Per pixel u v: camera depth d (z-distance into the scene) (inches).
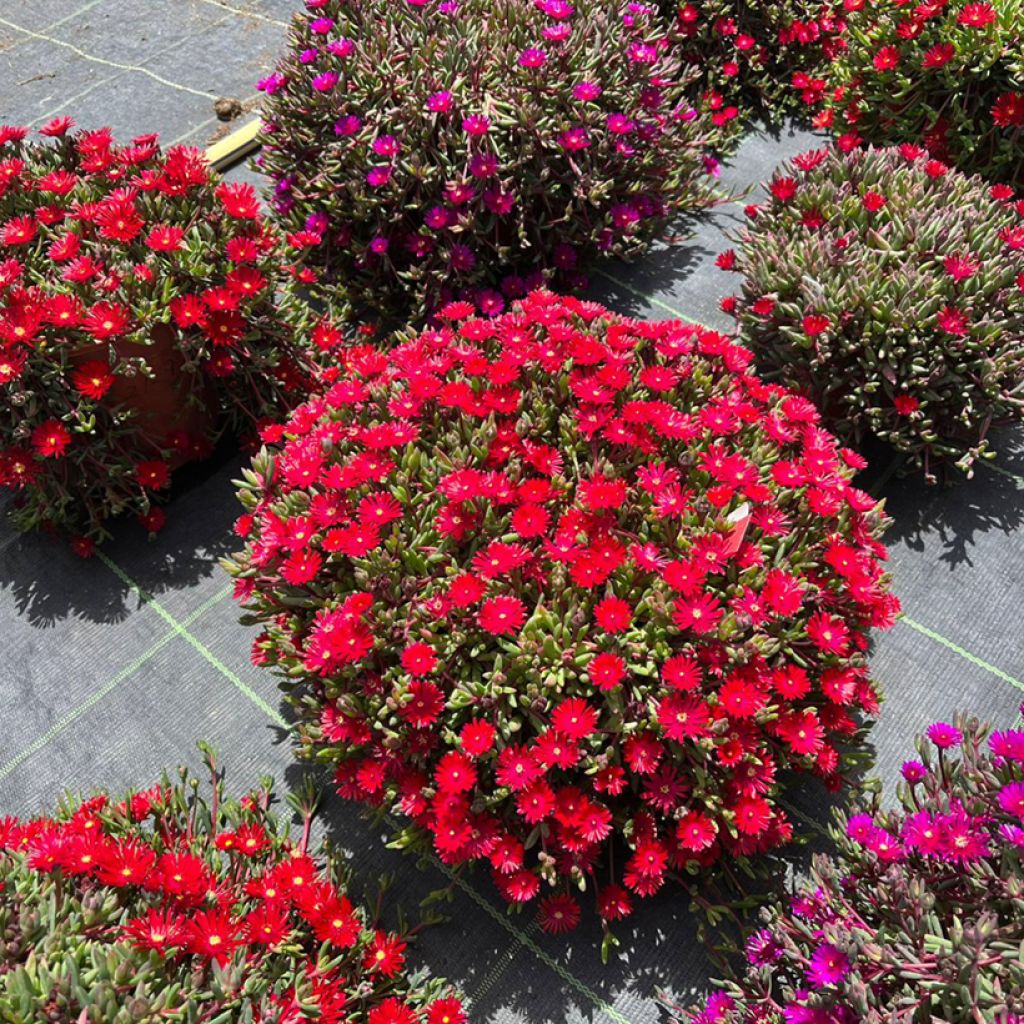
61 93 69.4
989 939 25.0
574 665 30.7
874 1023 24.4
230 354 43.1
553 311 37.5
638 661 30.9
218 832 33.9
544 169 47.9
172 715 39.1
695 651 30.8
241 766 37.6
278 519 33.1
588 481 34.3
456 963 32.8
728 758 29.8
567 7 50.1
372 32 50.0
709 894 33.7
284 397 46.3
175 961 27.3
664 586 31.0
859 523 33.8
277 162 53.0
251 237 43.4
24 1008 24.0
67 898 27.3
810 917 28.5
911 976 25.0
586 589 31.8
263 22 76.9
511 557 30.8
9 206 42.6
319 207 51.8
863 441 46.5
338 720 31.2
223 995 26.3
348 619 30.4
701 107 61.9
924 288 42.1
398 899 34.2
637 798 32.7
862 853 29.3
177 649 41.2
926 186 47.1
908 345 42.3
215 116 66.6
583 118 48.5
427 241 49.0
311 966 29.2
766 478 34.4
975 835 26.1
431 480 33.6
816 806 35.7
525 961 32.9
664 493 32.2
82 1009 24.4
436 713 30.3
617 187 51.7
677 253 56.4
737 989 29.0
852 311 42.6
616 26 51.4
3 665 40.8
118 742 38.5
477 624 31.3
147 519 44.1
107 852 28.0
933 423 44.0
